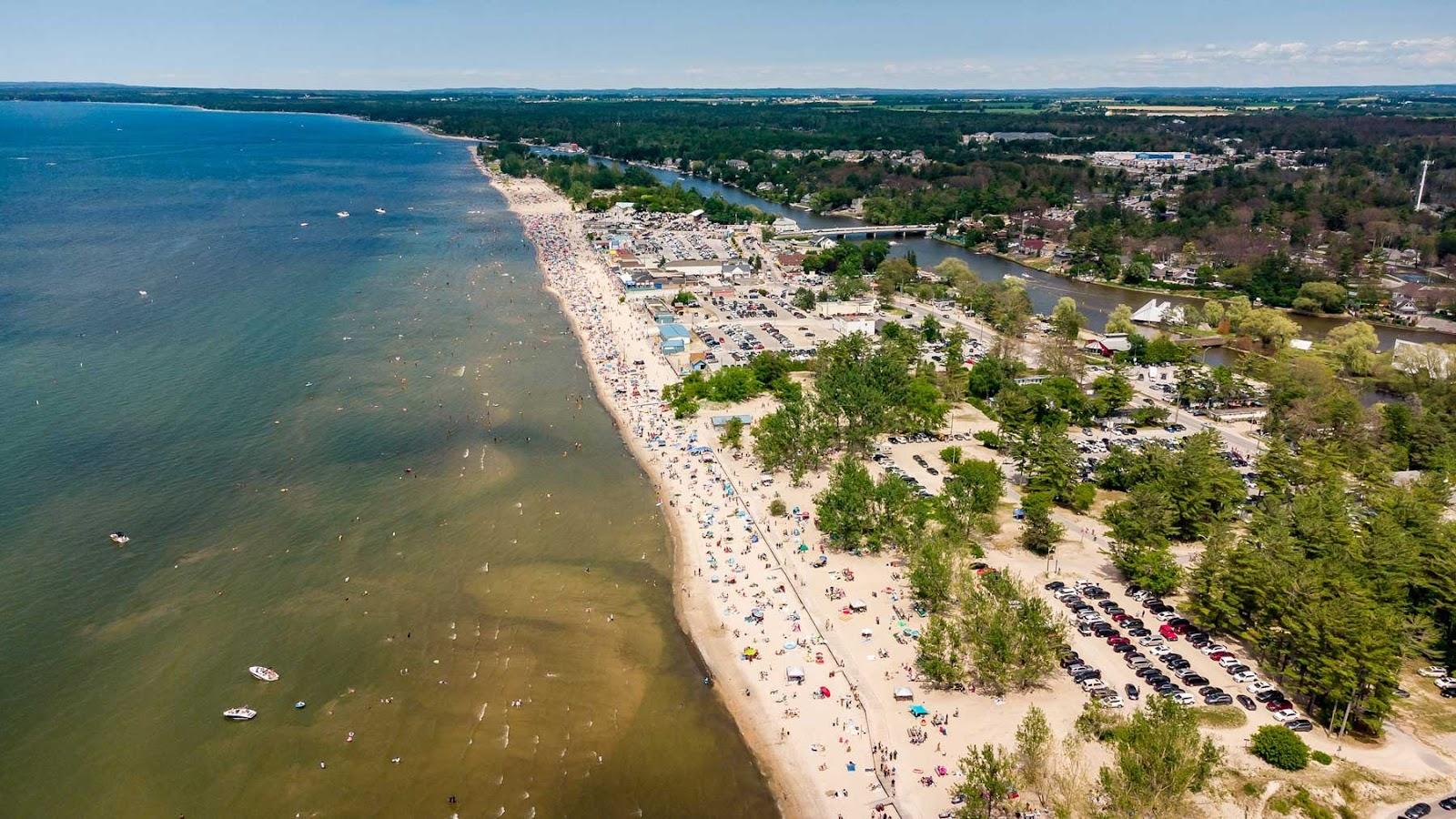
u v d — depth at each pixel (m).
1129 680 134.75
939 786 116.44
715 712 133.25
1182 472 180.88
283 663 138.75
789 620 153.25
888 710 131.00
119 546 166.75
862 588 162.00
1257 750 118.44
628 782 120.12
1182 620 149.88
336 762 120.94
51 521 173.38
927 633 139.00
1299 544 157.75
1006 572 149.25
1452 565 141.75
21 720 125.38
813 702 134.12
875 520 176.75
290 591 156.88
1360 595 134.62
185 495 186.38
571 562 170.75
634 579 166.12
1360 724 125.06
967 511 176.00
